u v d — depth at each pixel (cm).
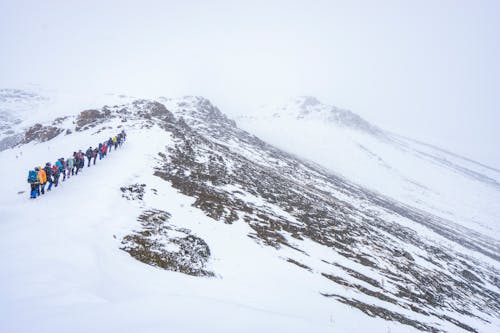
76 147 3416
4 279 759
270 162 6575
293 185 4703
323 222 3231
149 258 1286
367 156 16475
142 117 4519
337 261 2359
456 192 15375
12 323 570
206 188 2669
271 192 3506
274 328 769
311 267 2005
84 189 1886
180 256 1386
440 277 3378
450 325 2159
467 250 6562
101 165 2483
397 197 11619
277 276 1638
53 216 1408
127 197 1902
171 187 2384
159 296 805
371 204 7231
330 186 7112
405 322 1800
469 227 10206
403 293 2369
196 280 1242
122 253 1229
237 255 1709
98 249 1130
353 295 1848
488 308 3212
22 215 1389
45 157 3306
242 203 2698
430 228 7400
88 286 818
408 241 4616
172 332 600
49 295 707
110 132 3700
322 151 15450
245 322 757
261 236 2183
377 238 3725
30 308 636
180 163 3055
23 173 2778
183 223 1834
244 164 4369
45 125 5066
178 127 4725
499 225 11562
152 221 1659
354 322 1444
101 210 1562
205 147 4103
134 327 603
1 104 11288
